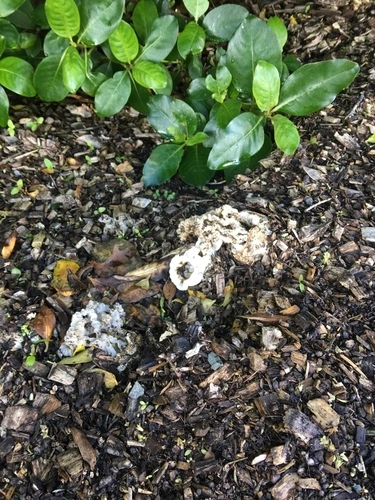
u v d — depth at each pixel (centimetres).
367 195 49
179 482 36
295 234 46
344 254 45
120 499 36
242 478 36
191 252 44
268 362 40
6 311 42
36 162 52
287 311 42
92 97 58
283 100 45
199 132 48
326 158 52
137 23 51
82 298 43
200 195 51
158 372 40
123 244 46
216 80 46
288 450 37
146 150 55
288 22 63
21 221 48
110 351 41
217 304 44
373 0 63
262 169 52
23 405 39
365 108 54
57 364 40
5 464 37
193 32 48
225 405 39
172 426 38
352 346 41
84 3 44
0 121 49
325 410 38
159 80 47
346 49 60
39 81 48
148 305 43
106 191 51
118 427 38
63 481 36
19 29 53
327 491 36
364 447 37
